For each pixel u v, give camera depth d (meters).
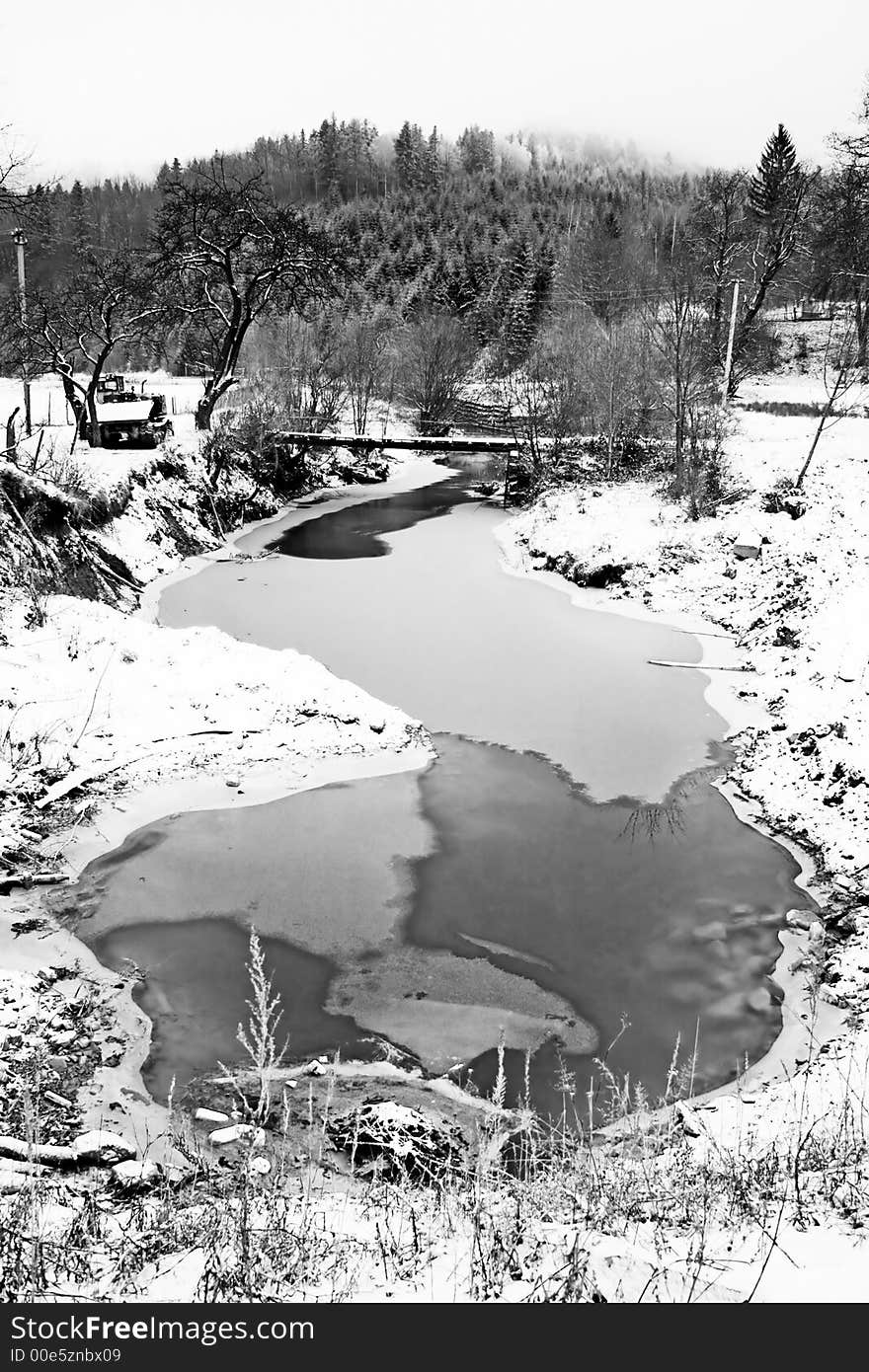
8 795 15.24
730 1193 6.71
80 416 36.09
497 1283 5.13
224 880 14.05
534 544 34.03
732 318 43.72
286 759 17.48
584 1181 6.73
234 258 43.88
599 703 21.12
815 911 13.77
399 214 125.00
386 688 21.50
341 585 30.23
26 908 13.21
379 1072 10.39
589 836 15.71
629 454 40.84
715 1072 10.55
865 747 16.91
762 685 21.52
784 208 58.38
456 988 11.97
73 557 25.98
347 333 66.50
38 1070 9.56
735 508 32.09
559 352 50.56
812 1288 4.94
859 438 37.75
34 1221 6.07
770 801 16.69
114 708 17.97
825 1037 11.03
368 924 13.20
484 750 18.58
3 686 17.83
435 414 62.03
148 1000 11.54
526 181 169.75
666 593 28.72
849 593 24.30
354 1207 7.10
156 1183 7.40
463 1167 8.07
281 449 43.91
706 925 13.39
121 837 15.02
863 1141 7.64
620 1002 11.80
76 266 56.41
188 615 26.66
